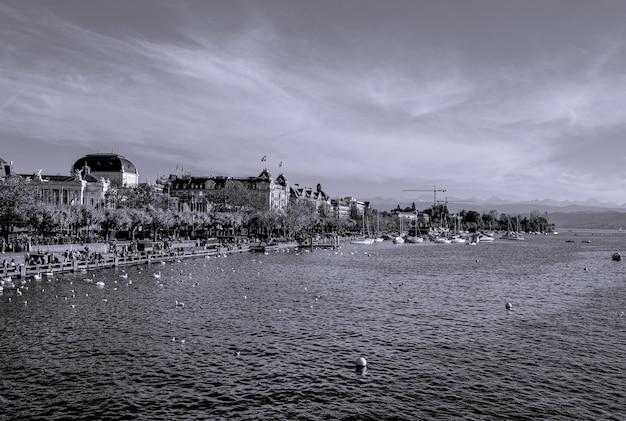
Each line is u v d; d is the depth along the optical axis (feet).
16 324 198.18
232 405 126.41
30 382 138.72
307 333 193.26
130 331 190.80
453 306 251.19
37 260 336.90
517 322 216.13
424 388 138.92
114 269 368.27
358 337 188.65
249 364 155.94
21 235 437.99
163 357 160.97
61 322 202.39
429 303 258.98
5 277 290.97
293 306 244.63
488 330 201.67
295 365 155.74
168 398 129.90
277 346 175.11
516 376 148.46
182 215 589.32
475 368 155.12
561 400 131.75
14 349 166.20
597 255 654.94
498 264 496.64
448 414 123.34
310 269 417.69
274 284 319.06
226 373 147.84
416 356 166.40
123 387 136.26
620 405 128.98
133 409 123.34
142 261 412.98
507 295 288.10
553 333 197.16
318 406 126.72
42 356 159.74
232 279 338.75
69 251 374.63
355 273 393.50
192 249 517.96
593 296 286.46
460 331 199.72
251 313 226.58
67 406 124.47
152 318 212.64
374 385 140.56
